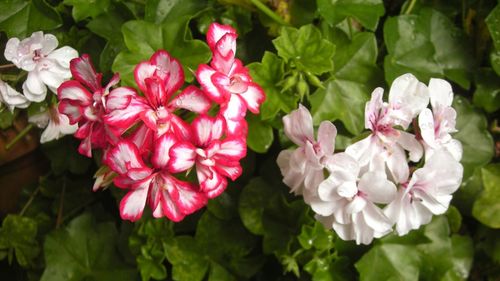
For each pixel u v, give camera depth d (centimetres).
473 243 35
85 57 25
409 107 26
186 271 33
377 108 26
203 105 24
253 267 33
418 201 26
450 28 33
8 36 31
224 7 31
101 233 36
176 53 30
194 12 31
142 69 24
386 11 35
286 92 30
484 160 33
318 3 29
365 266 31
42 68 29
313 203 26
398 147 26
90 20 33
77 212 38
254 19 32
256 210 32
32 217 38
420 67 32
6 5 32
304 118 26
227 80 24
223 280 33
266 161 32
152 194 24
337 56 31
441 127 26
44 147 36
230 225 33
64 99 26
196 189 25
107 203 38
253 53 32
